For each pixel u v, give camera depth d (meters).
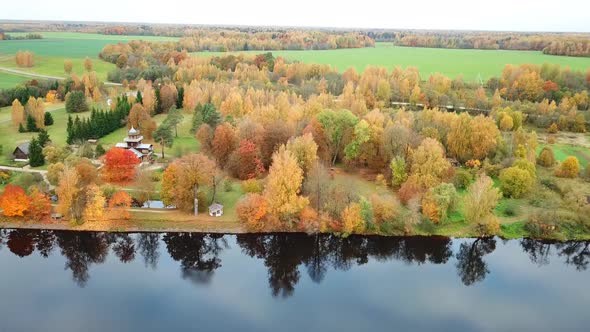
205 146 116.69
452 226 91.81
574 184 107.12
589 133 156.75
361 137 109.94
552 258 86.62
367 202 89.50
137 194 96.38
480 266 83.31
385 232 89.38
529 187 101.88
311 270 82.88
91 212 87.06
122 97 161.75
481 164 114.69
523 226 92.31
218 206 92.69
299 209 88.88
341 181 105.06
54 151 111.94
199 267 81.94
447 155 119.81
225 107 148.50
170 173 91.06
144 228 88.62
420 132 120.50
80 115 158.38
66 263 81.62
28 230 87.50
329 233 89.31
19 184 96.56
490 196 90.00
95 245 87.31
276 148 111.06
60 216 89.25
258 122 124.62
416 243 88.75
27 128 137.50
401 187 98.62
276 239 89.19
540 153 124.06
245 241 88.81
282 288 75.75
